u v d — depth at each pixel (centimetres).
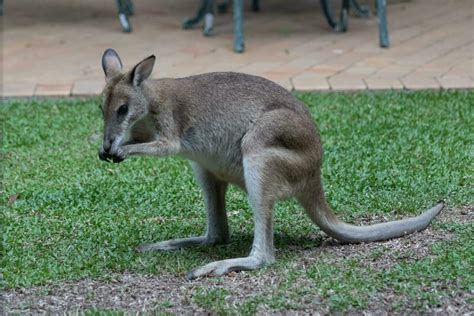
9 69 1428
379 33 1548
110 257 749
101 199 905
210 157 738
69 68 1426
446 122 1116
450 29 1642
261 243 714
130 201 897
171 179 959
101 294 679
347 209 859
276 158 707
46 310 654
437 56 1452
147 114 718
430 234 773
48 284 700
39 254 762
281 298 647
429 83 1297
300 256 745
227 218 808
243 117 721
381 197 880
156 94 718
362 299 641
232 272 704
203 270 700
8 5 1917
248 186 712
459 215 830
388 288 662
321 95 1246
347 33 1627
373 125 1114
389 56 1458
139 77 716
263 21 1739
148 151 715
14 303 668
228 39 1599
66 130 1138
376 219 837
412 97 1224
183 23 1689
